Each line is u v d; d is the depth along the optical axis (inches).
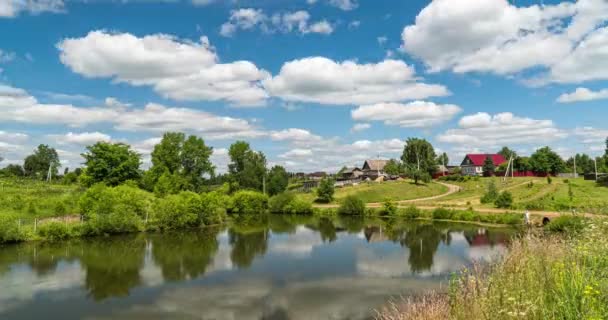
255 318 746.8
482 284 410.9
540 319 307.0
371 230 1937.7
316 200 3378.4
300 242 1601.9
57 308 815.1
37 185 3147.1
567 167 4456.2
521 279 383.2
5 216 1704.0
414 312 477.7
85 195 1903.3
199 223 2154.3
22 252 1386.6
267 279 1016.2
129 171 3056.1
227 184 3895.2
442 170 4813.0
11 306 827.4
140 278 1039.0
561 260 403.9
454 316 394.9
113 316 769.6
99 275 1072.2
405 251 1347.2
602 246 386.9
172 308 809.5
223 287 950.4
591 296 299.4
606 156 3457.2
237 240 1673.2
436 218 2257.6
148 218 2017.7
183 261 1242.0
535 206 2074.3
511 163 4045.3
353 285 939.3
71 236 1676.9
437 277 983.0
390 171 4798.2
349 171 5851.4
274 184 3976.4
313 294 881.5
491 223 1950.1
